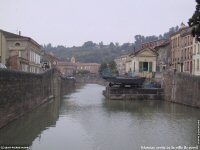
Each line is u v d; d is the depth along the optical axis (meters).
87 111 49.34
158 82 78.38
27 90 44.00
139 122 38.53
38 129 33.16
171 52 90.12
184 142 28.11
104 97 79.88
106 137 30.00
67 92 101.88
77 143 27.64
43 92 60.22
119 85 75.44
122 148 26.16
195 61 71.31
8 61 62.28
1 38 64.50
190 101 56.06
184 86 58.94
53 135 30.55
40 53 92.50
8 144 26.81
